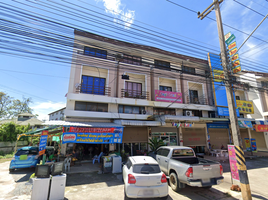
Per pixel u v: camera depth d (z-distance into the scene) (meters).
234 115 6.14
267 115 20.16
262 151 19.27
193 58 18.48
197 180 4.98
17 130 16.41
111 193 5.46
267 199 5.15
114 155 9.19
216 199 5.05
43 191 4.68
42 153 7.79
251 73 21.80
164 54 16.89
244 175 5.20
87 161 11.28
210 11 7.72
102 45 14.12
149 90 15.76
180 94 16.39
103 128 10.37
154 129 15.27
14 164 8.11
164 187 4.55
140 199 4.89
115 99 13.62
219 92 17.52
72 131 9.50
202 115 17.81
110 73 14.36
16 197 5.02
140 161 5.20
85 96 12.66
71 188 5.97
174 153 6.60
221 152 14.76
